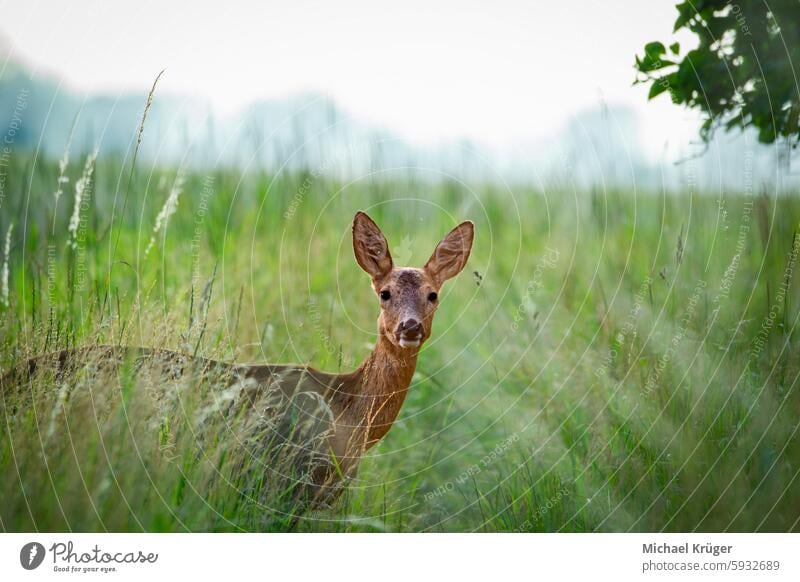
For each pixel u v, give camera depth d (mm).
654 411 9945
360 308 13625
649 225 15141
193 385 8609
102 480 7594
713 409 9766
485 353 13164
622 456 9633
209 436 8375
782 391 9805
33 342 9219
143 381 8414
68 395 8164
